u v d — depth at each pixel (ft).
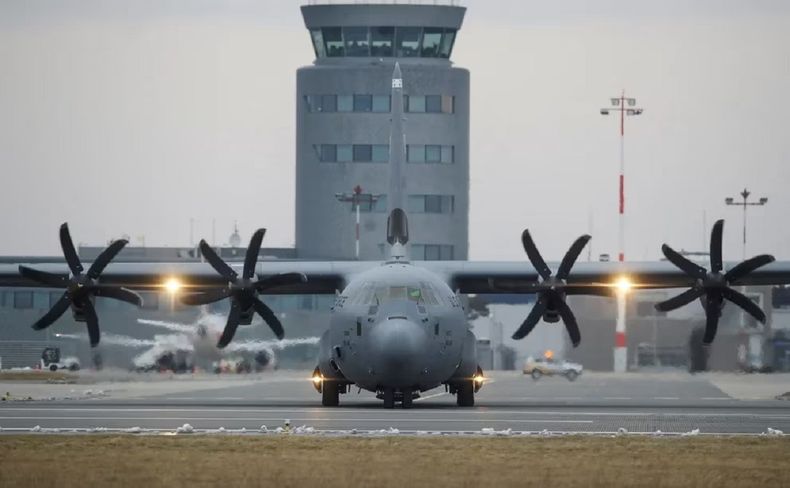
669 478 401.70
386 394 627.05
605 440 480.23
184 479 396.57
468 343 648.79
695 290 654.94
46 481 391.65
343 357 624.18
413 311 611.47
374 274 638.12
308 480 395.14
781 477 403.54
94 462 426.92
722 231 651.66
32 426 524.52
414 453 447.01
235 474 405.39
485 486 388.37
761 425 538.06
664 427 529.04
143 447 458.09
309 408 628.69
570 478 401.90
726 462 431.43
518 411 609.42
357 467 418.72
